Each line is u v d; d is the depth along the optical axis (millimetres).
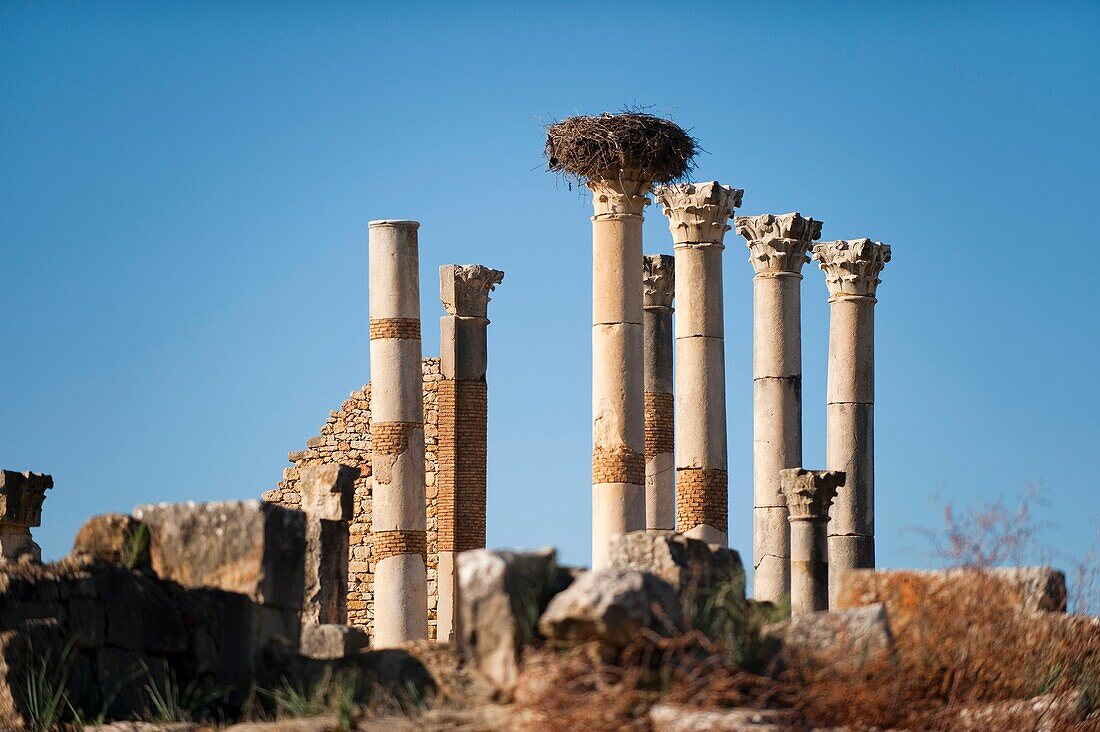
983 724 16984
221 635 17469
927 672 17594
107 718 17000
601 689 14539
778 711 15242
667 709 14539
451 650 17406
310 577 21859
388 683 17000
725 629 16500
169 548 17922
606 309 32875
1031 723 17328
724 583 17375
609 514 32250
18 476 32062
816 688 16109
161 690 17312
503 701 15086
